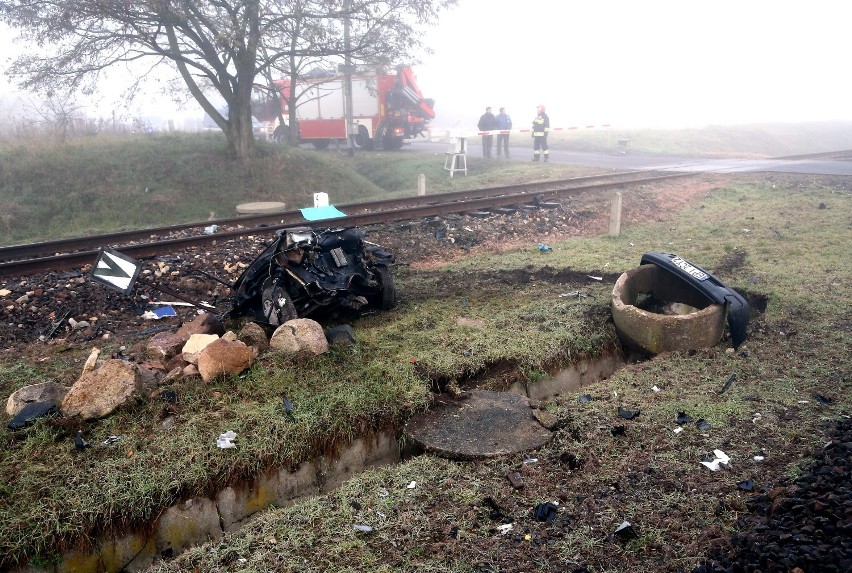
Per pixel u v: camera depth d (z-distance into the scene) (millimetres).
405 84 30578
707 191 17234
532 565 3652
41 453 4719
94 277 6570
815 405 5293
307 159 22484
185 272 9367
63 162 18828
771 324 7348
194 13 18672
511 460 4887
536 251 11555
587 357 7055
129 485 4402
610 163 26406
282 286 7246
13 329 7516
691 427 5059
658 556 3619
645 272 7840
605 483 4398
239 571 3771
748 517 3818
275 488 4887
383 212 12852
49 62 18984
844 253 10367
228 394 5566
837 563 3109
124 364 5348
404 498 4430
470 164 25641
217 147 21719
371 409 5453
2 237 15562
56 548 4070
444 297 8758
